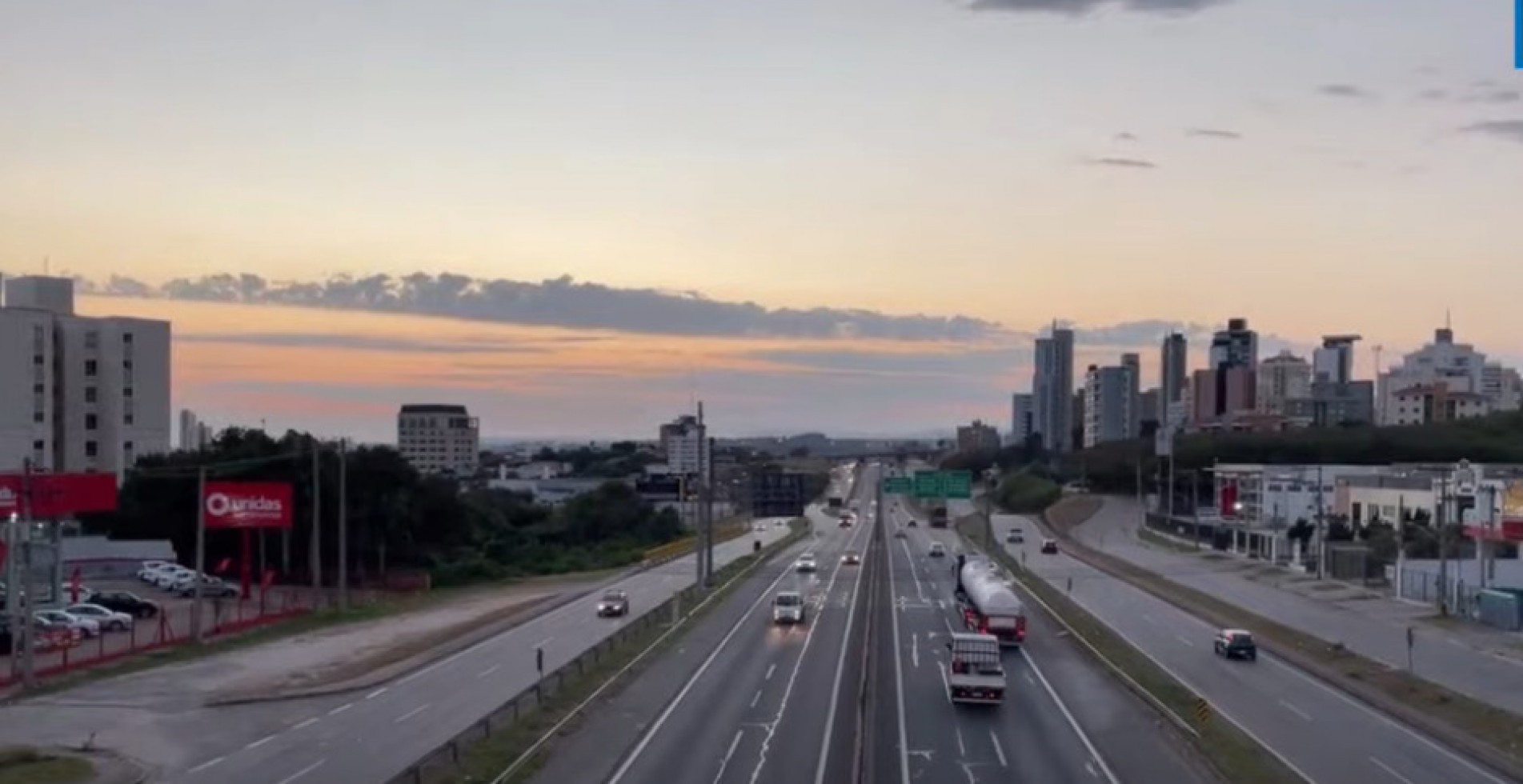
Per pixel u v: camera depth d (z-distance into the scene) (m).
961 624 93.50
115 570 120.44
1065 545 170.62
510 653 80.38
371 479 127.50
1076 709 60.16
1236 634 78.94
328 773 46.88
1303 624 94.56
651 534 186.12
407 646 81.69
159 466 129.12
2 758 48.25
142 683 67.06
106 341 137.88
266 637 85.00
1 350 127.81
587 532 183.88
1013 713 59.00
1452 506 120.50
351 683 66.75
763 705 60.44
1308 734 55.69
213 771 47.31
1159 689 64.50
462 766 46.16
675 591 116.69
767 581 125.81
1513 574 105.31
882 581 126.06
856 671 70.62
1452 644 83.75
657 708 59.59
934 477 134.75
